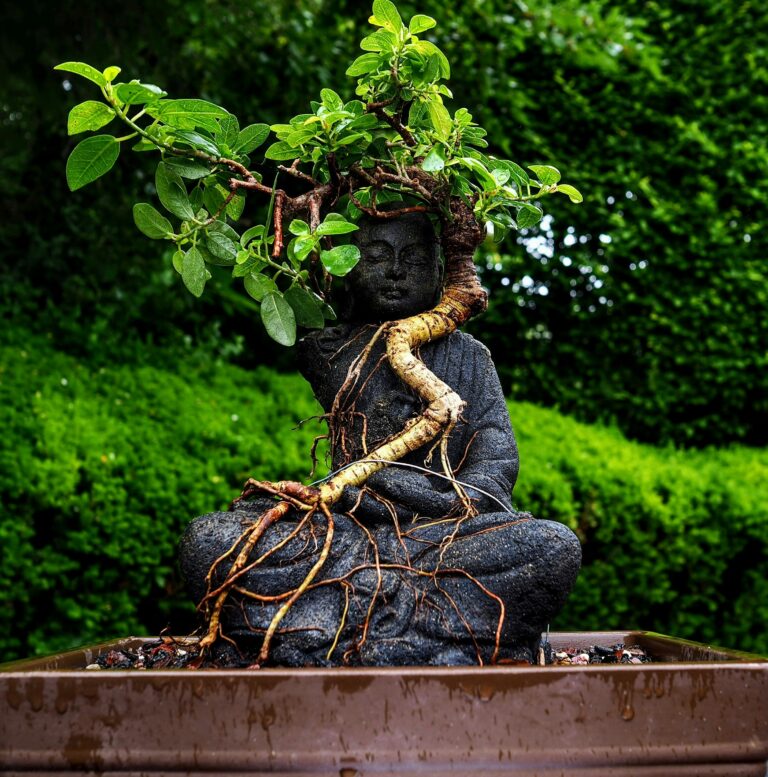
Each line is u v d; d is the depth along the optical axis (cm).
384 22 266
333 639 249
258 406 605
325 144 278
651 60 758
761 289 745
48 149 717
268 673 212
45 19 595
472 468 293
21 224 721
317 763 209
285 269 289
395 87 279
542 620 257
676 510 574
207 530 264
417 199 312
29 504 451
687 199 753
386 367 304
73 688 213
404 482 275
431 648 249
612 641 343
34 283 724
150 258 716
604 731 214
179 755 210
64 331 662
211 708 211
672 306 750
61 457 464
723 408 766
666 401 749
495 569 254
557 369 769
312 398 636
